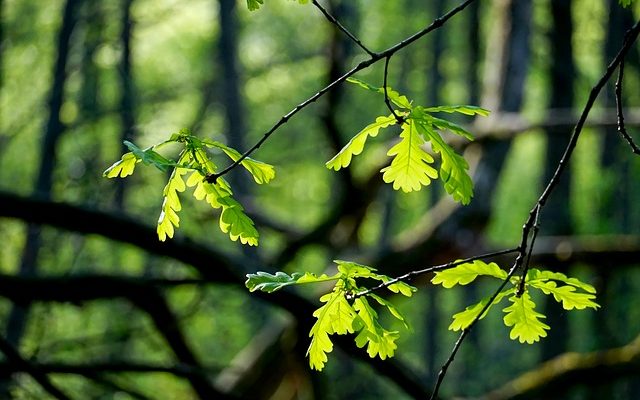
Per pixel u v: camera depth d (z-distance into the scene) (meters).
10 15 16.95
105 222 6.04
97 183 14.20
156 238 6.09
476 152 9.11
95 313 12.87
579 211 17.03
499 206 23.86
